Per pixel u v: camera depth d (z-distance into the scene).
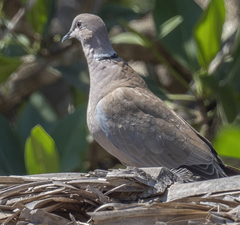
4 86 12.81
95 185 5.85
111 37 13.01
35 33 11.56
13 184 6.15
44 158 9.26
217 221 5.00
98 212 5.14
